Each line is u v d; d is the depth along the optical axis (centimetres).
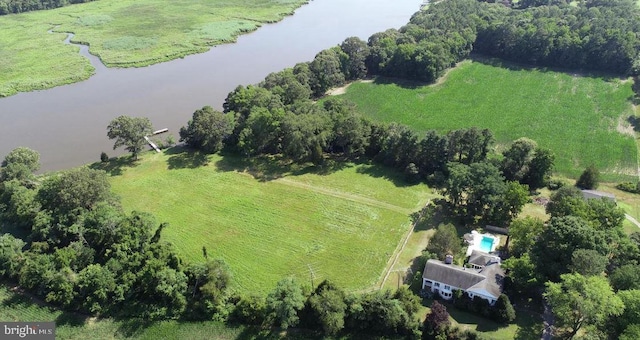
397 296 9250
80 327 9275
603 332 8281
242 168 14688
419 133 15288
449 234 10425
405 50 19875
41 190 11762
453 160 13775
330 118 15125
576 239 9200
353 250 11144
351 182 13800
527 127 16350
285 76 17850
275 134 14912
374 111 17888
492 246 10881
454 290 9450
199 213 12625
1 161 15112
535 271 9325
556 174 13888
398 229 11800
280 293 9000
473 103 18162
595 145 15150
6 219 11900
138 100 19312
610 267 9650
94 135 16825
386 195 13150
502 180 11988
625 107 17250
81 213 11094
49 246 10800
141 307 9581
